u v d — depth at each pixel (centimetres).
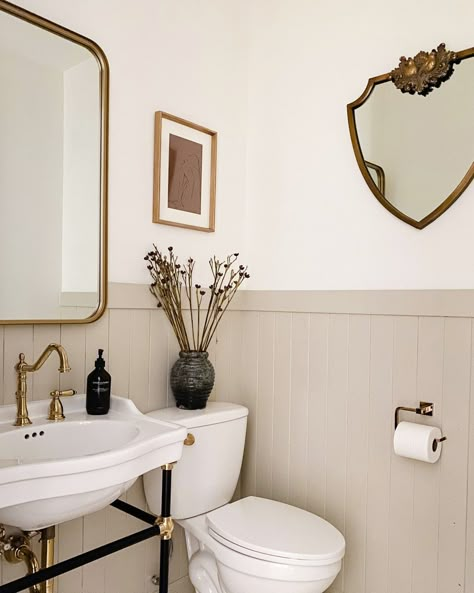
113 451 126
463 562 174
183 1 207
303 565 157
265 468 227
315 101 216
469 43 177
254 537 168
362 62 203
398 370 190
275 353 225
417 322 186
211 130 217
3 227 153
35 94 159
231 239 231
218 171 224
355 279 203
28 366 149
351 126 202
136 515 155
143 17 191
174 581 210
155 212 195
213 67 220
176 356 207
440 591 178
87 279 172
